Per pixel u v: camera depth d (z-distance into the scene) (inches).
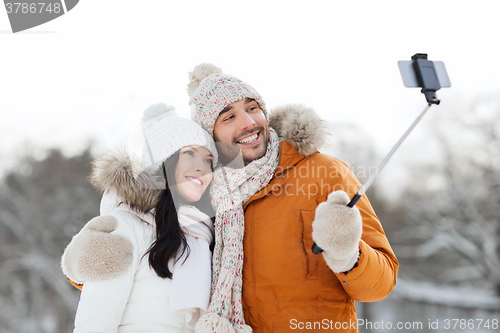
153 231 60.8
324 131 65.9
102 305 53.3
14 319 622.5
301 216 60.8
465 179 737.0
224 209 63.4
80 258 54.2
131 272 56.9
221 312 57.2
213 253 62.6
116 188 61.6
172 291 57.2
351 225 45.7
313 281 58.2
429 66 47.8
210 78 70.1
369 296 53.2
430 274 730.2
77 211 670.5
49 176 684.1
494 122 745.0
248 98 67.9
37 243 662.5
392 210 754.8
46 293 652.1
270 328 57.4
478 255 649.6
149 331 55.9
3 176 701.3
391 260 56.1
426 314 608.7
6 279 653.3
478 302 587.2
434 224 701.3
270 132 69.8
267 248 60.0
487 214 684.7
